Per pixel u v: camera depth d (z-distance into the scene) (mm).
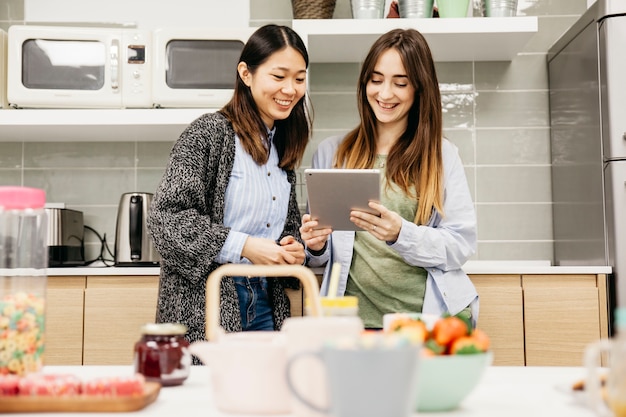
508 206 2873
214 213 1745
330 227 1791
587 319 2283
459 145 2889
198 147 1727
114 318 2318
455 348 771
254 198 1789
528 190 2875
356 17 2586
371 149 2043
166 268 1734
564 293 2289
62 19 2947
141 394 772
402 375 625
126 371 1047
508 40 2621
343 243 1958
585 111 2527
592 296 2289
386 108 1962
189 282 1697
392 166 1975
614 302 2314
